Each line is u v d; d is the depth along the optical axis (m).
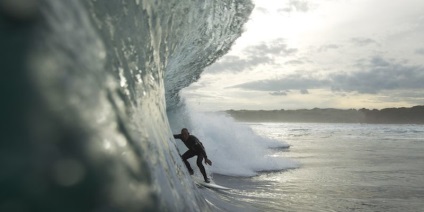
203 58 8.58
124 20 1.82
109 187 0.82
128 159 1.02
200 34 6.40
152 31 2.57
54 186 0.65
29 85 0.68
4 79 0.64
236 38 8.84
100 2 1.51
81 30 1.07
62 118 0.74
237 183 8.20
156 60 2.79
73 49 0.93
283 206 5.45
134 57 1.87
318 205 5.75
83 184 0.73
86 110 0.87
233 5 6.64
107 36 1.44
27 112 0.65
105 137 0.91
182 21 4.63
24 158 0.61
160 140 1.91
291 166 11.44
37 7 0.80
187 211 1.83
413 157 14.85
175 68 7.04
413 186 7.81
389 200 6.33
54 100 0.73
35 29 0.76
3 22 0.69
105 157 0.86
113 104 1.11
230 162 11.32
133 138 1.16
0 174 0.56
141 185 1.04
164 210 1.38
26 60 0.70
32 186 0.60
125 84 1.46
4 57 0.66
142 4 2.28
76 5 1.14
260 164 11.41
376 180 8.67
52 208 0.62
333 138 32.31
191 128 13.20
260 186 7.74
